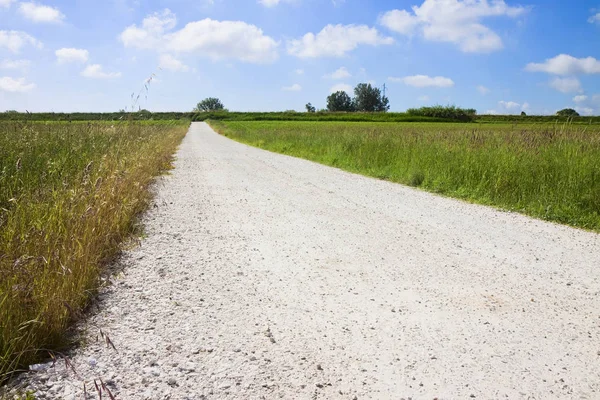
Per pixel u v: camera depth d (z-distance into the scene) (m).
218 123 77.19
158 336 3.35
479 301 4.15
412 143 14.98
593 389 2.79
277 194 9.75
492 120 81.38
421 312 3.90
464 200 9.42
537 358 3.15
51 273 3.42
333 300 4.14
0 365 2.75
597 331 3.57
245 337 3.38
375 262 5.25
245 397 2.63
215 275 4.72
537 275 4.86
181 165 15.30
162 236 6.16
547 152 10.19
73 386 2.67
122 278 4.53
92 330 3.40
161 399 2.58
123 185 6.91
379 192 10.22
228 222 7.09
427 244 6.02
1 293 2.99
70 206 4.85
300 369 2.96
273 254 5.50
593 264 5.27
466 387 2.80
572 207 8.05
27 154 7.32
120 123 11.01
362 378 2.88
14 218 4.35
